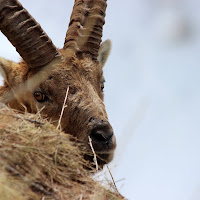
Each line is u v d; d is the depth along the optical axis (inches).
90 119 595.2
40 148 489.1
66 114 607.5
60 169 501.7
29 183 462.3
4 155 469.7
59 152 506.0
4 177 438.6
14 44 633.6
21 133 495.2
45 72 626.8
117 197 501.0
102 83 673.0
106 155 584.1
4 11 619.5
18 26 622.2
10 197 427.2
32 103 639.8
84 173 520.4
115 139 594.6
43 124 521.7
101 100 624.1
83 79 627.5
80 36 661.9
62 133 538.9
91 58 657.6
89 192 495.8
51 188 474.3
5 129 494.9
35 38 625.9
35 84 631.2
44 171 488.7
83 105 603.8
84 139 588.7
